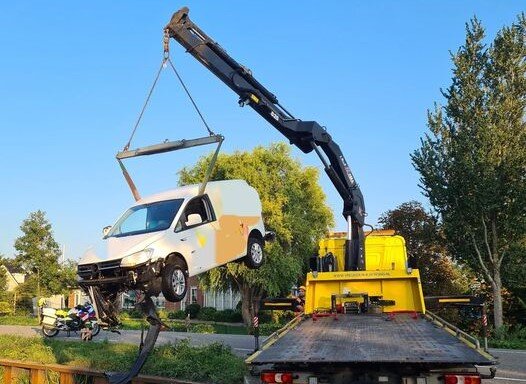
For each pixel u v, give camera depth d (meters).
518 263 22.91
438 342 6.48
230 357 10.05
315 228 38.47
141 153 9.34
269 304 11.11
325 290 9.83
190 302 54.03
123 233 9.31
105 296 8.36
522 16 22.88
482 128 22.23
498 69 22.80
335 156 11.07
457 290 26.47
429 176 23.25
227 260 10.17
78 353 11.68
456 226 22.81
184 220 9.46
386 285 9.68
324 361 5.65
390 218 28.33
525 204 21.66
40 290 40.88
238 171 35.34
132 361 10.23
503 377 10.59
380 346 6.28
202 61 9.67
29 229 41.25
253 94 9.99
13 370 11.00
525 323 23.16
